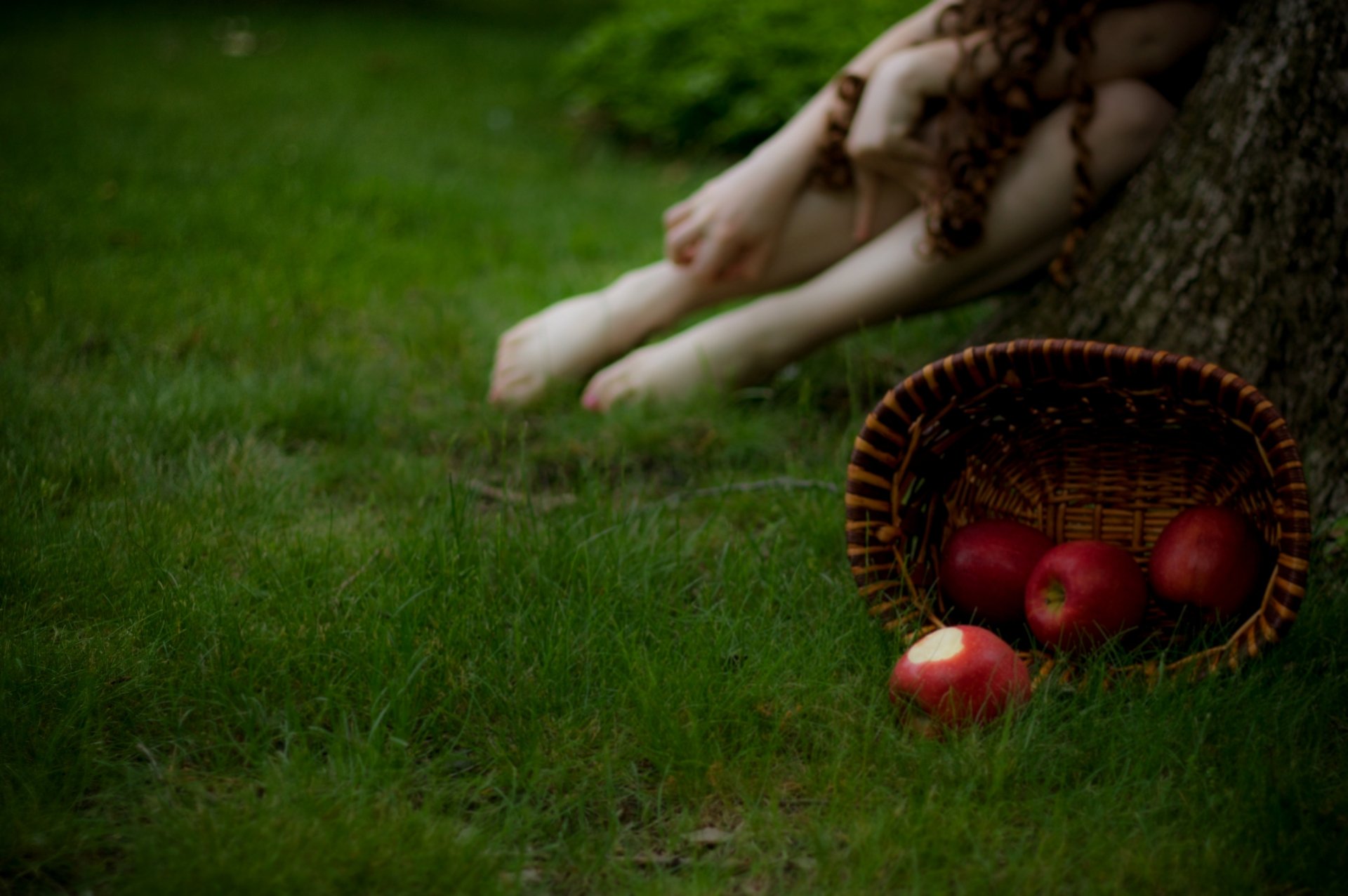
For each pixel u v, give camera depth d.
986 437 2.17
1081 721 1.74
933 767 1.64
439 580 2.08
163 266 3.75
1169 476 2.15
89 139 5.29
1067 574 1.92
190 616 1.93
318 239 4.20
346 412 2.94
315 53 8.16
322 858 1.45
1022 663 1.77
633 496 2.66
